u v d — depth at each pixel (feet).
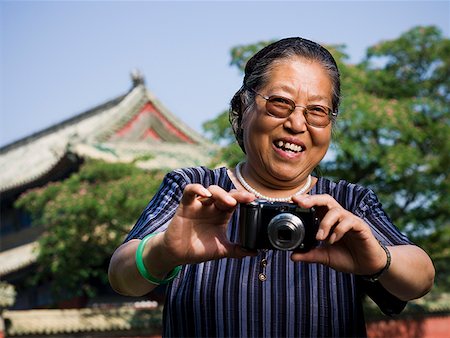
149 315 66.64
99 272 72.79
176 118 95.45
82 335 61.98
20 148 116.16
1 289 84.48
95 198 64.08
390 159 59.41
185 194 7.43
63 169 85.76
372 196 9.56
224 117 59.88
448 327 80.79
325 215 7.39
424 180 65.57
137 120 92.12
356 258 7.78
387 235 9.03
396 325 75.05
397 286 8.10
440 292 81.71
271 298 8.93
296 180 9.43
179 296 9.09
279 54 9.29
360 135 61.62
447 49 67.31
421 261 8.21
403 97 66.95
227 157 58.85
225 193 7.43
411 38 67.36
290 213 7.59
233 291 8.94
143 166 84.69
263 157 9.32
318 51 9.38
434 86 68.95
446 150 64.13
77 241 68.28
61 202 64.54
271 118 9.18
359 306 9.15
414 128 61.57
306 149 9.27
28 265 89.40
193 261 7.71
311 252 7.72
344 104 59.52
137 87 93.91
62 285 74.74
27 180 92.32
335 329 8.95
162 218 8.89
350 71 64.23
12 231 100.83
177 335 9.13
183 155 90.63
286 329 8.89
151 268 7.89
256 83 9.36
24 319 59.88
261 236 7.59
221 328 8.91
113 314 64.59
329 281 9.04
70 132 106.93
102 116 96.58
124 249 8.33
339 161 63.16
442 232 66.44
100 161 69.21
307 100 9.15
